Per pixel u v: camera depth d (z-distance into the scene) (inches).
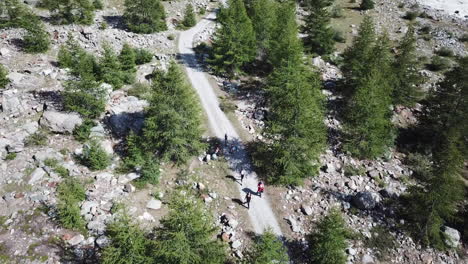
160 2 2449.6
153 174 1196.5
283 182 1254.3
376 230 1160.2
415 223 1159.6
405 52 1665.8
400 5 3011.8
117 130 1360.7
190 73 1841.8
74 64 1510.8
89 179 1153.4
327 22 2228.1
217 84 1788.9
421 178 1402.6
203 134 1469.0
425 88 1971.0
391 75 1566.2
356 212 1206.9
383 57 1637.6
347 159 1428.4
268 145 1347.2
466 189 1348.4
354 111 1418.6
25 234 960.9
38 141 1246.9
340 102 1739.7
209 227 858.8
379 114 1379.2
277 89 1353.3
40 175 1120.2
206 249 828.0
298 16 2758.4
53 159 1184.8
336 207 1201.4
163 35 2183.8
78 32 2007.9
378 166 1430.9
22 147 1210.0
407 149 1577.3
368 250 1098.7
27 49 1743.4
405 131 1663.4
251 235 1085.1
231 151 1398.9
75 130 1316.4
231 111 1619.1
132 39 2059.5
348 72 1733.5
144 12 2128.4
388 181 1362.0
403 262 1086.4
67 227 985.5
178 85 1219.9
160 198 1150.3
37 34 1748.3
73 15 2098.9
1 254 910.4
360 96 1390.3
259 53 1995.6
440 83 1510.8
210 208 1155.9
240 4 1822.1
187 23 2348.7
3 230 967.6
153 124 1205.1
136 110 1453.0
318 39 2161.7
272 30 1891.0
